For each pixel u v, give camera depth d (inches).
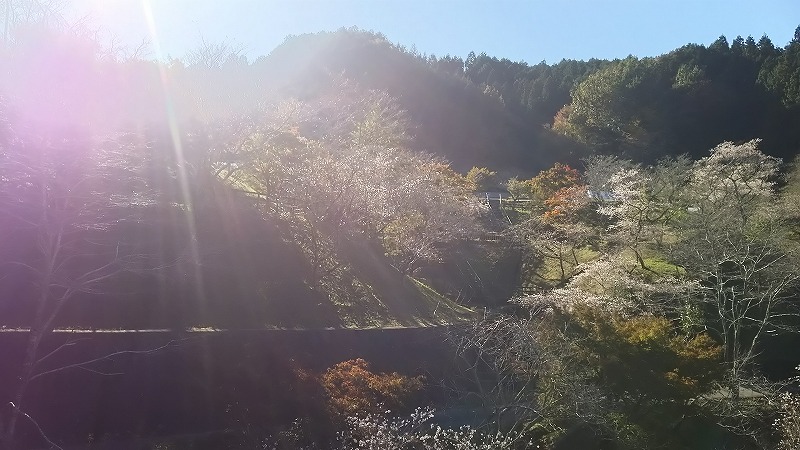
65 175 397.4
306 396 483.8
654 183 1252.5
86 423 430.3
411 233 983.0
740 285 893.2
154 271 562.6
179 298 582.6
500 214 1400.1
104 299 523.8
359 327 675.4
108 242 537.0
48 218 418.9
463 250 1181.1
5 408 404.5
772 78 1943.9
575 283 944.9
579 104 2253.9
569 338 606.2
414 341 697.6
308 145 868.6
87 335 458.3
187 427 459.2
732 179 1158.3
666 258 1061.8
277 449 433.1
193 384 481.7
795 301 889.5
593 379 582.2
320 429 456.1
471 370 604.1
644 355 596.1
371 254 960.9
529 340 569.9
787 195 1178.6
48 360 434.9
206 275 639.8
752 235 967.0
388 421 487.5
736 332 732.7
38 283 447.5
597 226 1277.1
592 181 1407.5
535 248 1199.6
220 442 444.1
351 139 1068.5
